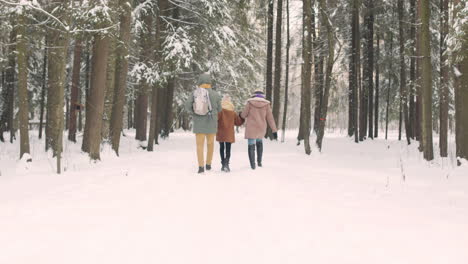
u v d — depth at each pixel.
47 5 8.85
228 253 2.55
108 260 2.40
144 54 14.21
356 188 5.34
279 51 17.64
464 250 2.63
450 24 8.62
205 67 16.09
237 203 4.13
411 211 3.89
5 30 9.73
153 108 12.34
